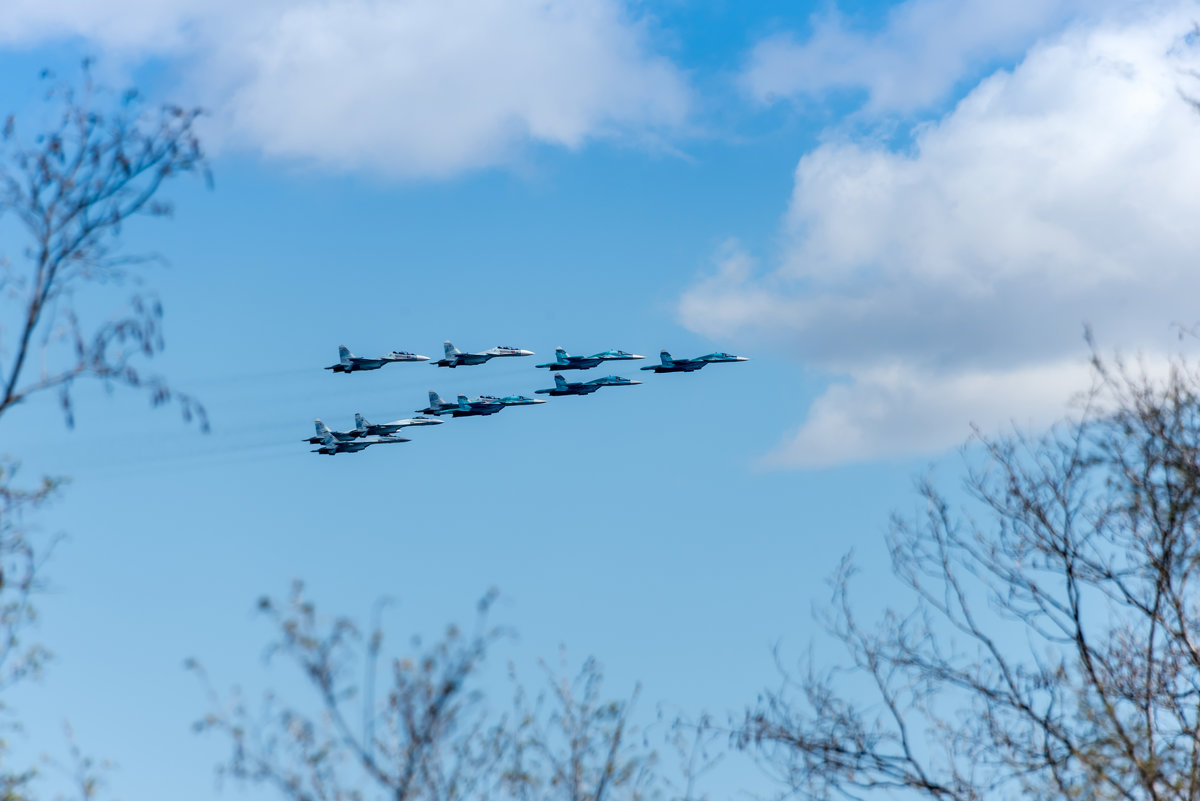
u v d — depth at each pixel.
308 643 45.41
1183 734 54.91
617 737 51.78
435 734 45.09
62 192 51.56
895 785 56.53
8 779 49.75
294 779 44.62
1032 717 56.31
